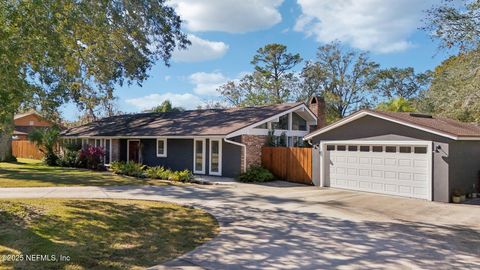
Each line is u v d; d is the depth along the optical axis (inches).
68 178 711.7
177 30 1000.2
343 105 1813.5
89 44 678.5
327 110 1770.4
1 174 767.1
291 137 847.1
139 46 922.1
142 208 424.5
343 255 271.1
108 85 945.5
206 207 446.9
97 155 966.4
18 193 511.8
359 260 260.5
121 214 386.9
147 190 579.5
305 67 1877.5
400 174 565.6
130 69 939.3
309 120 896.3
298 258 263.4
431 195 526.0
